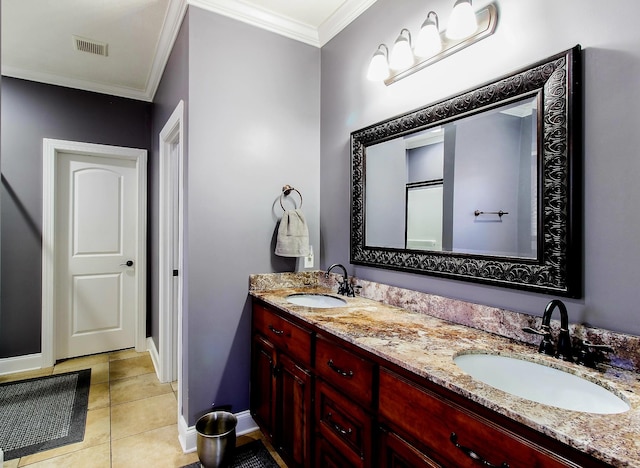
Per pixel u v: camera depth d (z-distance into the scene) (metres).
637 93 0.96
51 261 3.05
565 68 1.09
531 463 0.71
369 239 1.97
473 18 1.32
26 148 2.96
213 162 2.03
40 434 2.05
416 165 1.67
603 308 1.03
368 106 1.99
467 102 1.41
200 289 1.99
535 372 1.05
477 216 1.38
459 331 1.32
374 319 1.50
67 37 2.42
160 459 1.85
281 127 2.27
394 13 1.81
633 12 0.97
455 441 0.87
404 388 1.03
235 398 2.12
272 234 2.24
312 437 1.50
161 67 2.74
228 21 2.07
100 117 3.24
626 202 0.98
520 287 1.22
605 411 0.87
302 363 1.58
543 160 1.15
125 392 2.59
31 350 3.00
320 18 2.23
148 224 3.51
